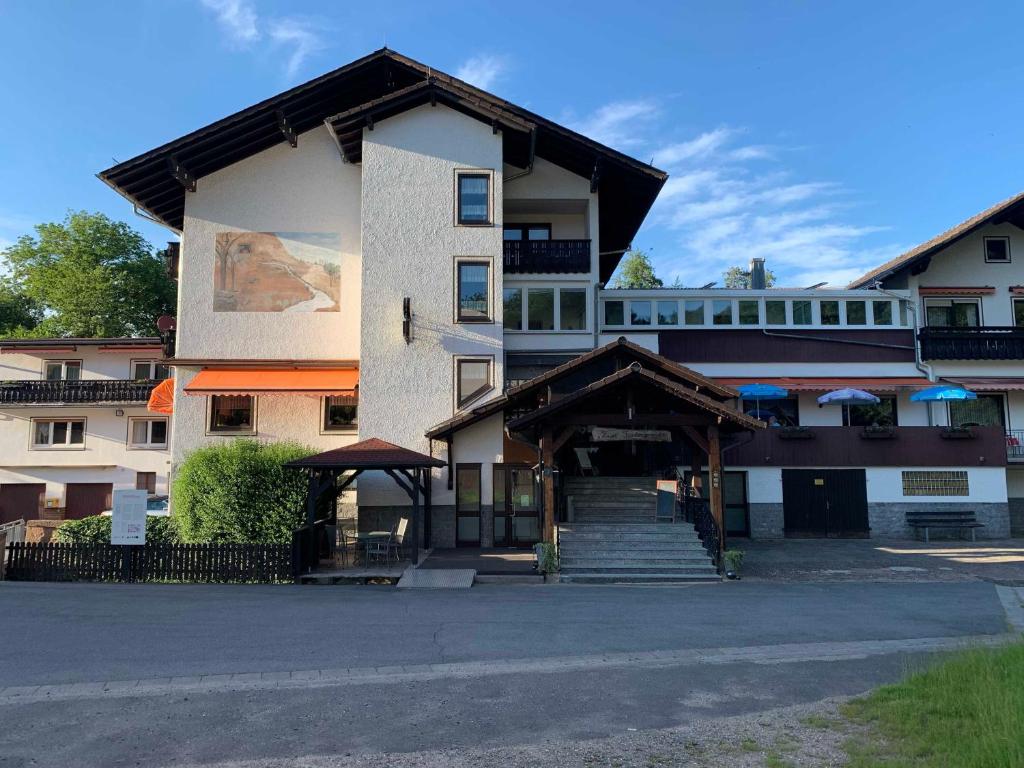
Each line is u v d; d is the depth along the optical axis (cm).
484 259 2444
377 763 639
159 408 2738
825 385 2788
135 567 1769
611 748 672
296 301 2606
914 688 810
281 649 1051
